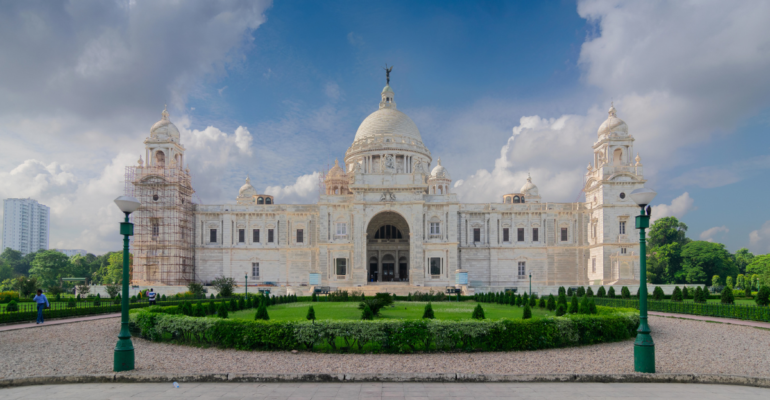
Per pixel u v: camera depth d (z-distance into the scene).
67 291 100.81
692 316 48.34
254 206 104.25
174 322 31.30
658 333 36.56
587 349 29.12
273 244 103.44
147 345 30.80
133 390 19.56
